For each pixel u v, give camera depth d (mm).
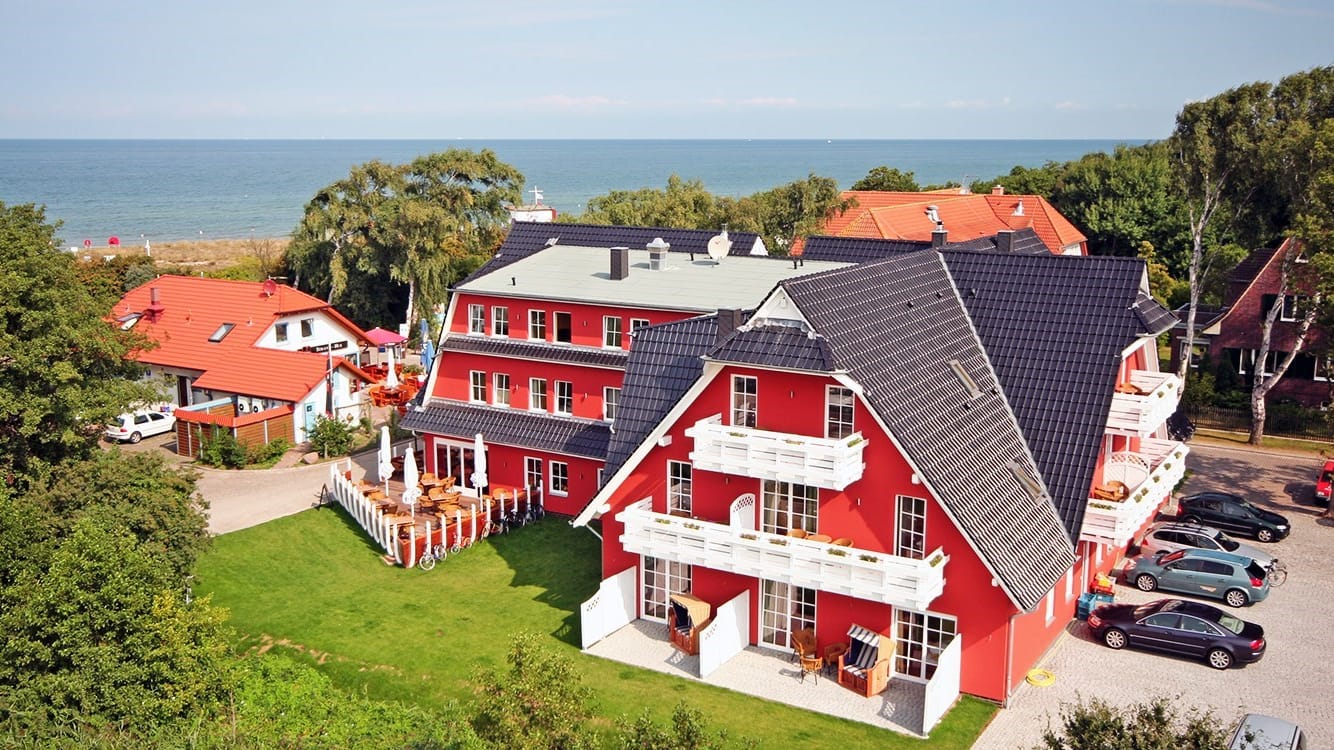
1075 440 32438
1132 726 19875
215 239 175000
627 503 34594
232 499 47656
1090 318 35188
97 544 29000
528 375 45406
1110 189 99562
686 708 22516
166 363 61406
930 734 27109
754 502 31969
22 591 28156
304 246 86375
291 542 42250
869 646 29344
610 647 32625
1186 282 82500
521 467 45625
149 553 32219
